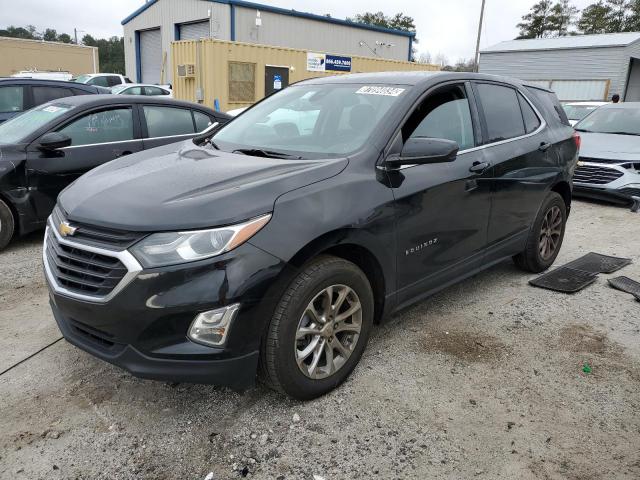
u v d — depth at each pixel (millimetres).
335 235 2717
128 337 2430
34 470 2381
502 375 3170
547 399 2938
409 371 3191
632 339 3654
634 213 7648
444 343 3549
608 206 8148
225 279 2379
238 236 2420
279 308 2605
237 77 18156
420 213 3230
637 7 64375
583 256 5508
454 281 3770
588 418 2779
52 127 5527
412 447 2541
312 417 2752
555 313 4051
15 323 3797
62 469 2393
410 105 3361
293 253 2539
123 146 5938
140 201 2570
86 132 5734
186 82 18172
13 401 2869
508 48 32219
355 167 2980
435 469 2406
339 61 21219
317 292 2715
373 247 2945
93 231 2527
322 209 2697
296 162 3014
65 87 8664
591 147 8188
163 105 6391
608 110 9383
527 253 4676
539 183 4422
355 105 3492
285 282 2557
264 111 4012
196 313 2375
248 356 2523
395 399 2910
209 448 2531
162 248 2361
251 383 2602
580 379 3143
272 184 2662
